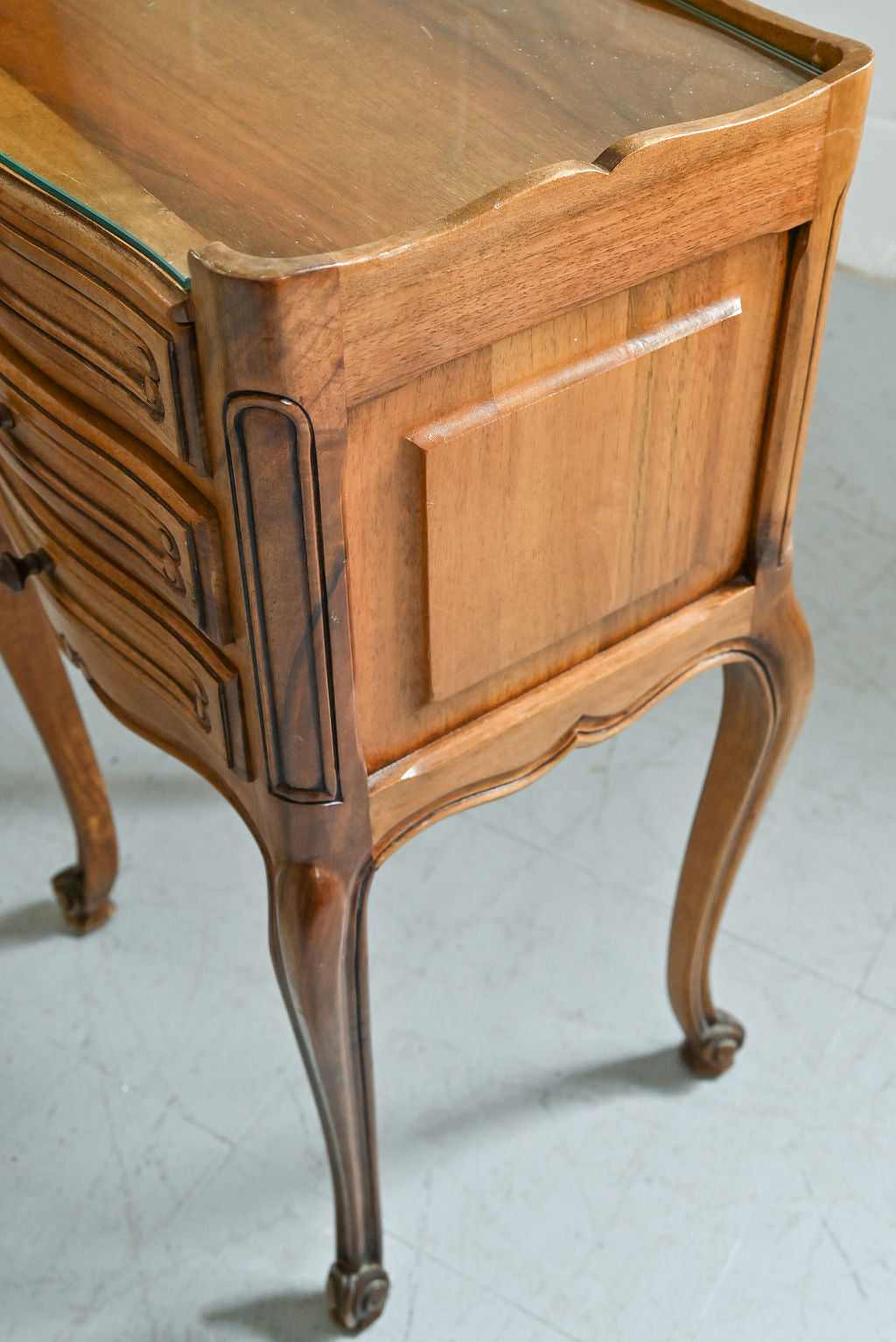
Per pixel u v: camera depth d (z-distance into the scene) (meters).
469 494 0.60
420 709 0.67
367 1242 0.90
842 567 1.50
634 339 0.62
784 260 0.65
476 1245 0.96
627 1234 0.97
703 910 0.94
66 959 1.15
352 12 0.73
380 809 0.67
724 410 0.68
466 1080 1.06
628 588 0.71
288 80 0.67
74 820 1.09
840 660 1.40
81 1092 1.06
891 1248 0.96
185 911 1.19
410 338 0.53
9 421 0.70
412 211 0.58
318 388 0.52
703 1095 1.05
